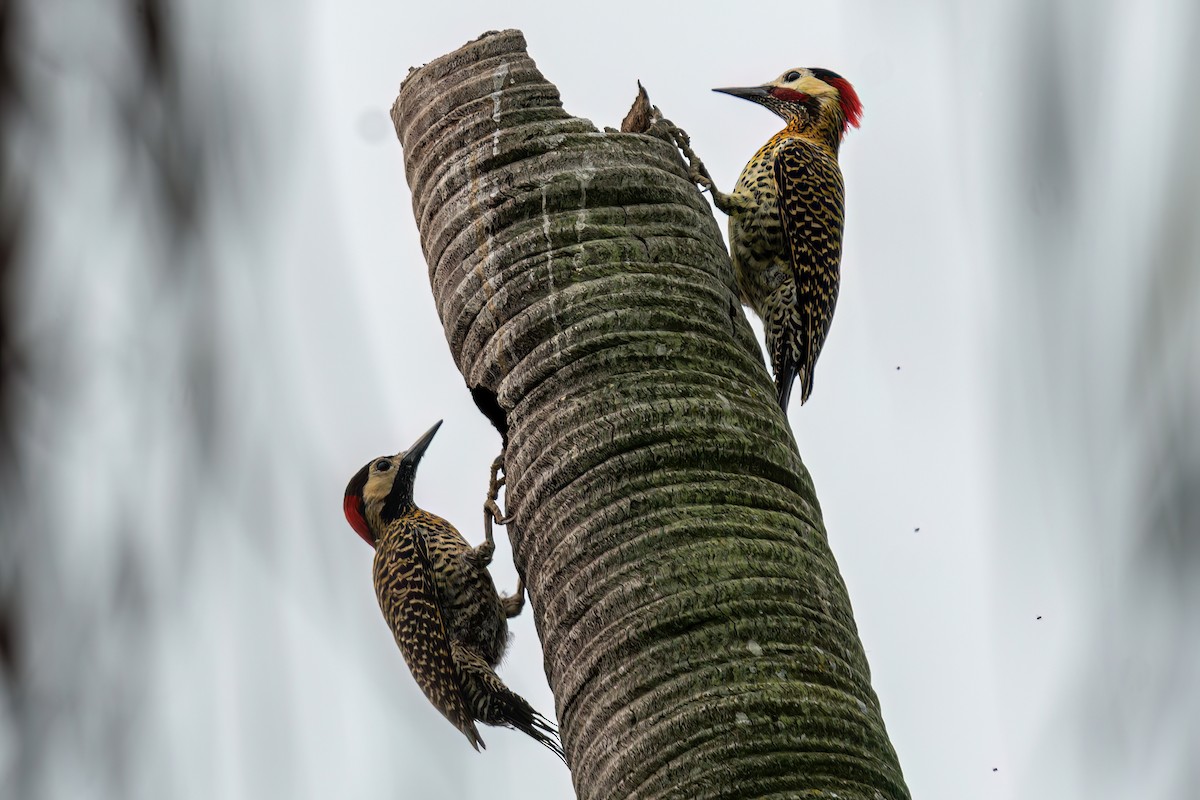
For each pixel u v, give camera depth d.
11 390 3.47
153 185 3.70
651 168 9.66
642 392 8.74
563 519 8.55
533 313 9.14
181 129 3.74
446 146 9.89
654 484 8.43
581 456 8.60
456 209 9.73
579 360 8.91
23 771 3.38
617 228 9.40
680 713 7.76
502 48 10.03
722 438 8.60
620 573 8.24
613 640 8.10
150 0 3.71
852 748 7.75
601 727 8.01
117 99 3.65
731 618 8.00
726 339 9.16
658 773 7.68
